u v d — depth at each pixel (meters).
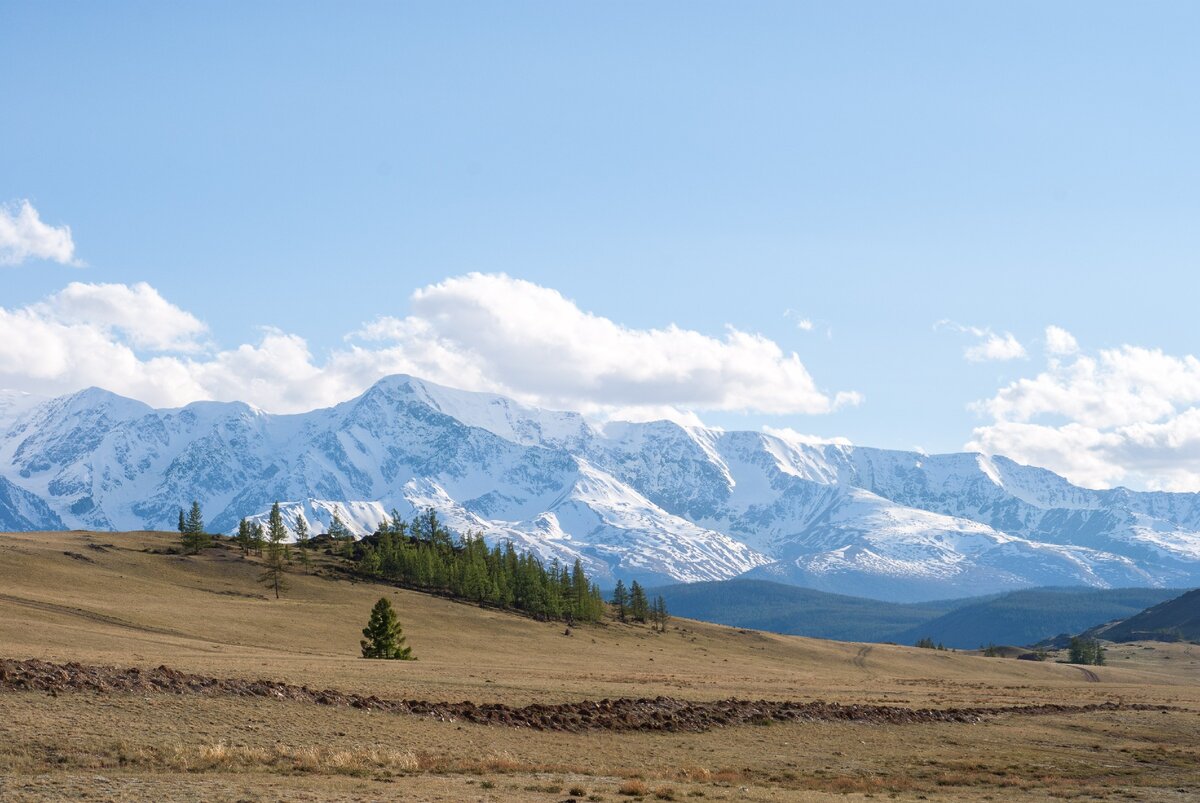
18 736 46.62
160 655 93.75
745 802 43.91
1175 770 68.06
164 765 44.88
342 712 62.28
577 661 169.00
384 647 138.88
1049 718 94.00
